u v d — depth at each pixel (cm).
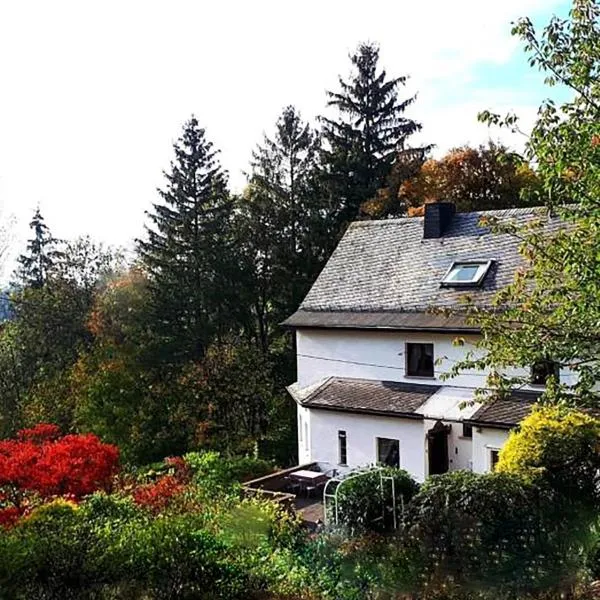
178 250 4362
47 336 4369
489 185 4375
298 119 4800
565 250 1024
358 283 2872
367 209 4534
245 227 4591
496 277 2447
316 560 1146
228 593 934
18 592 849
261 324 4644
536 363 1157
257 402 3691
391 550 1134
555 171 994
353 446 2534
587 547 1186
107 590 869
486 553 1090
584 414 1552
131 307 4247
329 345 2808
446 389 2428
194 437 3412
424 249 2802
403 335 2550
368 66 4916
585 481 1434
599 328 1023
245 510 1302
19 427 3634
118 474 1794
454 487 1167
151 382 3709
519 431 1543
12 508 1412
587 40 1012
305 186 4709
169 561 909
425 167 4525
